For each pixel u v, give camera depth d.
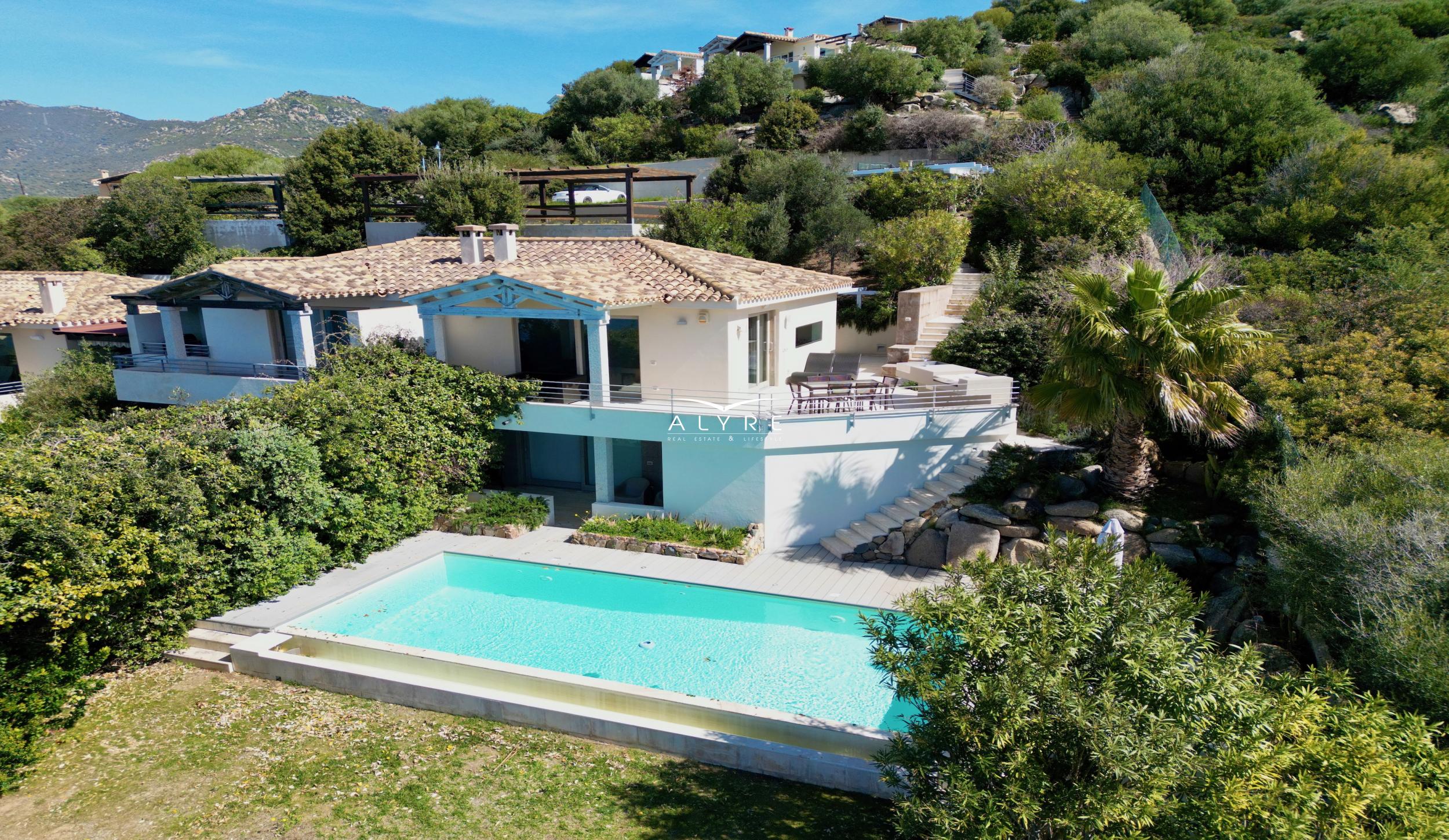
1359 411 13.77
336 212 41.84
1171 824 6.66
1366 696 7.50
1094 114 40.12
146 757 11.37
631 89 70.38
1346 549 9.99
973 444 19.06
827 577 17.44
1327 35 52.00
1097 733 6.62
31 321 30.36
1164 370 14.84
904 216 35.28
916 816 7.26
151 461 14.41
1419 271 20.36
